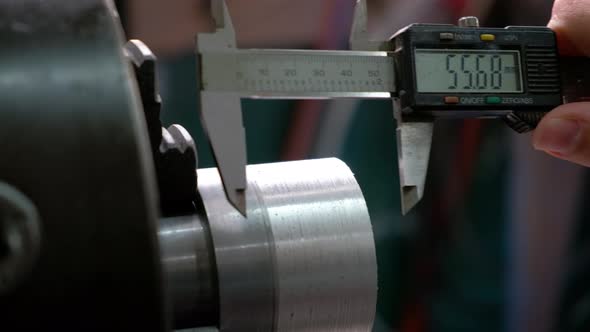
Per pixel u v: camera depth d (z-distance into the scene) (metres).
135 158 0.43
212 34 0.74
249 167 0.79
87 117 0.43
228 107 0.73
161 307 0.42
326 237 0.71
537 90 0.90
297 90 0.77
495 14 2.08
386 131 2.10
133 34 1.96
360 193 0.76
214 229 0.68
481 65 0.87
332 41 2.04
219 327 0.68
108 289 0.41
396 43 0.85
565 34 0.95
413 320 2.17
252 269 0.68
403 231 2.14
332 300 0.71
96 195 0.42
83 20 0.47
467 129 2.14
